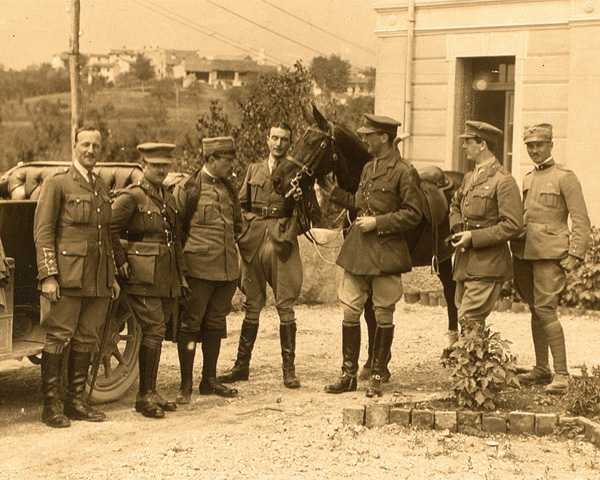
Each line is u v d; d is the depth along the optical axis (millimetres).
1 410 6078
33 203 6195
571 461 4969
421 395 6422
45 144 40812
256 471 4777
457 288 6609
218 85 35344
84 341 5832
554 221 6414
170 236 6066
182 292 6242
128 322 6547
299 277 6852
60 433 5496
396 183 6324
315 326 9656
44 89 41031
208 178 6473
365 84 20125
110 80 37875
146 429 5617
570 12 12734
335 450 5141
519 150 13344
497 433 5465
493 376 5668
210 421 5824
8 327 5617
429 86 14102
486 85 13930
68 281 5609
